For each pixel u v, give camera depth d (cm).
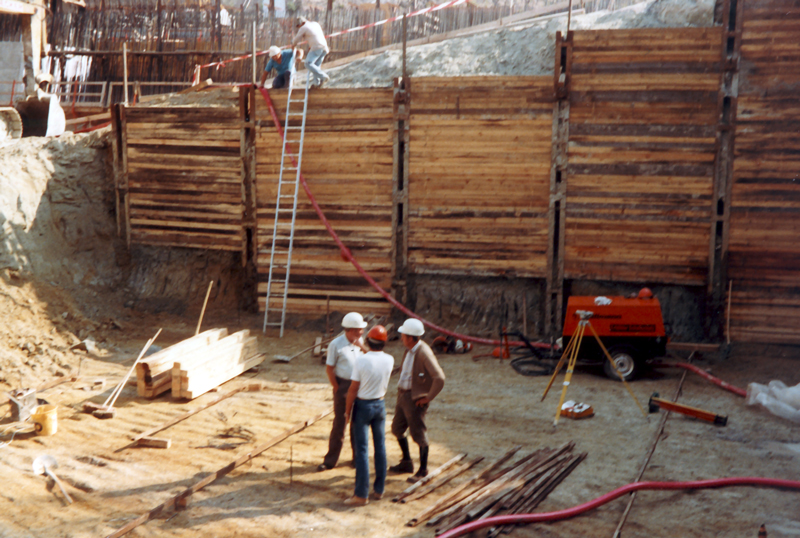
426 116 1284
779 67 1135
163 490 680
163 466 738
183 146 1408
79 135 1464
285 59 1391
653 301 1062
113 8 2014
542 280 1302
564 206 1252
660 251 1230
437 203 1307
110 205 1476
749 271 1195
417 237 1324
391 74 1498
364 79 1505
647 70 1188
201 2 2014
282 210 1355
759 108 1153
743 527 605
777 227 1171
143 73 2023
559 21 1518
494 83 1248
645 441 818
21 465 737
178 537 592
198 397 970
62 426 856
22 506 646
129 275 1466
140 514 631
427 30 1806
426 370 669
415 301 1352
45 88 2036
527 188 1266
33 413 881
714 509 640
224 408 930
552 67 1415
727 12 1143
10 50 1984
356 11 1862
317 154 1341
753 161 1168
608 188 1234
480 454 775
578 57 1209
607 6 1667
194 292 1444
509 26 1599
